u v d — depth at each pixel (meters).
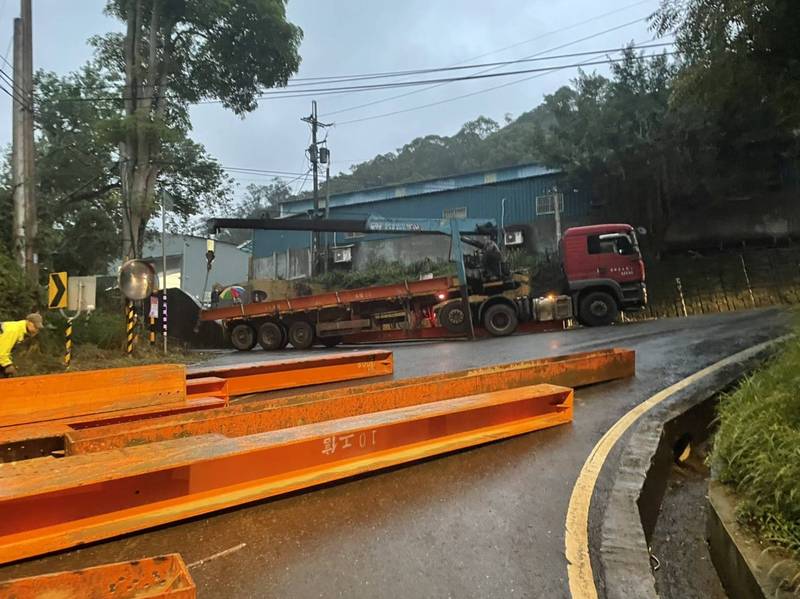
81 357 11.58
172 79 19.20
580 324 16.03
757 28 8.02
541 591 2.54
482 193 28.17
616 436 4.71
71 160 19.59
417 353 11.29
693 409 5.64
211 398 5.87
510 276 15.44
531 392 5.12
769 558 2.69
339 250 30.61
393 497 3.54
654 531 3.73
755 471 3.26
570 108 23.09
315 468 3.63
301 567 2.71
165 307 15.30
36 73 18.81
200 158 20.67
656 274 22.55
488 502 3.48
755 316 13.72
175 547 2.88
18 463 3.01
